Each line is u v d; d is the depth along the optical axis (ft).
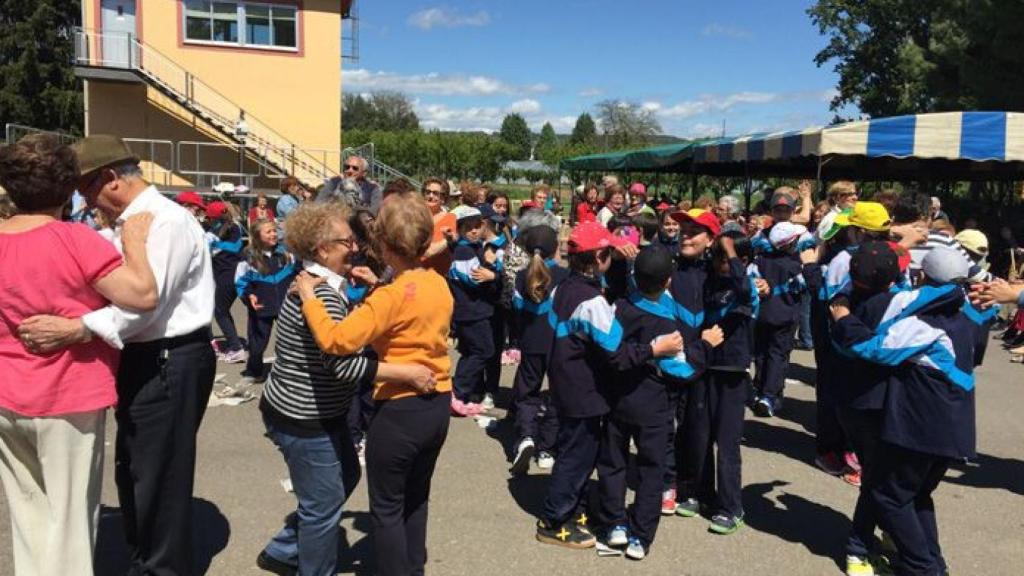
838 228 16.24
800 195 23.63
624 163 66.69
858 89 119.24
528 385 16.55
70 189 9.05
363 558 12.07
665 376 12.21
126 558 11.87
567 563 12.19
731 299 13.07
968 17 71.56
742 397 13.32
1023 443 19.45
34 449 9.06
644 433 12.10
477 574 11.74
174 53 65.05
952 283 10.87
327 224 9.72
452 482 15.56
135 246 8.99
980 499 15.60
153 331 9.71
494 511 14.15
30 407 8.63
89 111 64.54
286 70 67.67
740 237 13.32
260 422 19.03
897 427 10.95
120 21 65.00
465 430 19.10
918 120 31.12
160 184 65.67
